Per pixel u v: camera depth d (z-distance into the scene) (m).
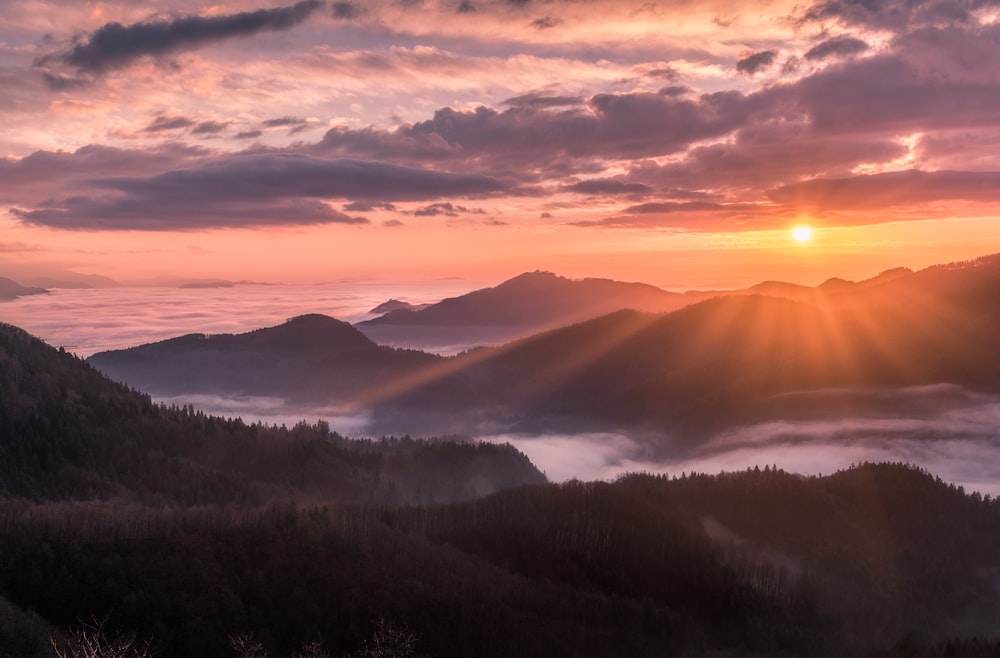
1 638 117.81
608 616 153.25
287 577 146.50
